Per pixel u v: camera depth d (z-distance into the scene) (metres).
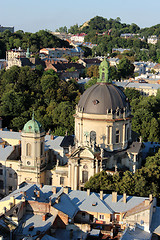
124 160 173.75
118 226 126.69
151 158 176.75
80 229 125.62
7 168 183.50
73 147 173.75
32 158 172.25
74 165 163.62
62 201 133.12
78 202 134.00
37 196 133.75
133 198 134.12
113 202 133.00
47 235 119.12
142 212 122.69
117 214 129.50
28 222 125.38
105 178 148.38
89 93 173.00
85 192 138.50
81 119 169.62
